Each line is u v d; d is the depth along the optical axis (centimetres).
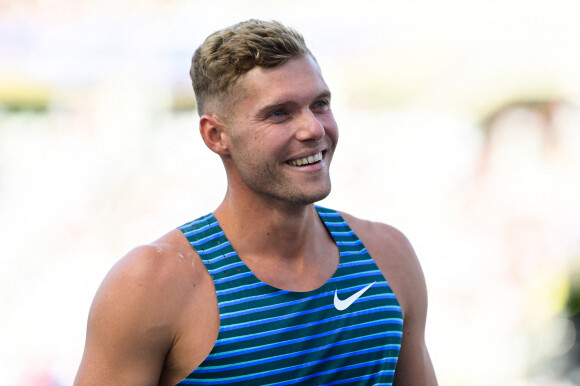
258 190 592
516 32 2528
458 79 2514
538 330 1911
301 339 589
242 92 580
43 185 2341
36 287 2136
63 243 2270
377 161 2453
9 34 2423
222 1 2525
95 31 2462
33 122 2417
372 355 613
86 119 2427
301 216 610
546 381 1791
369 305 620
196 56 618
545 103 2438
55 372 1827
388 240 676
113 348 565
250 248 610
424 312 679
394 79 2539
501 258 2169
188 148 2425
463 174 2403
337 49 2545
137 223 2322
